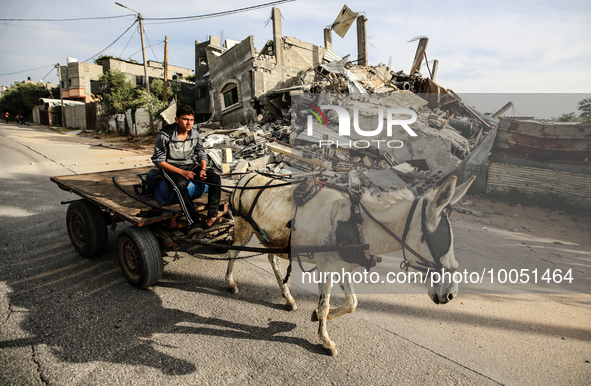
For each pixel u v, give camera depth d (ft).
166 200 13.00
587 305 13.00
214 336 10.53
